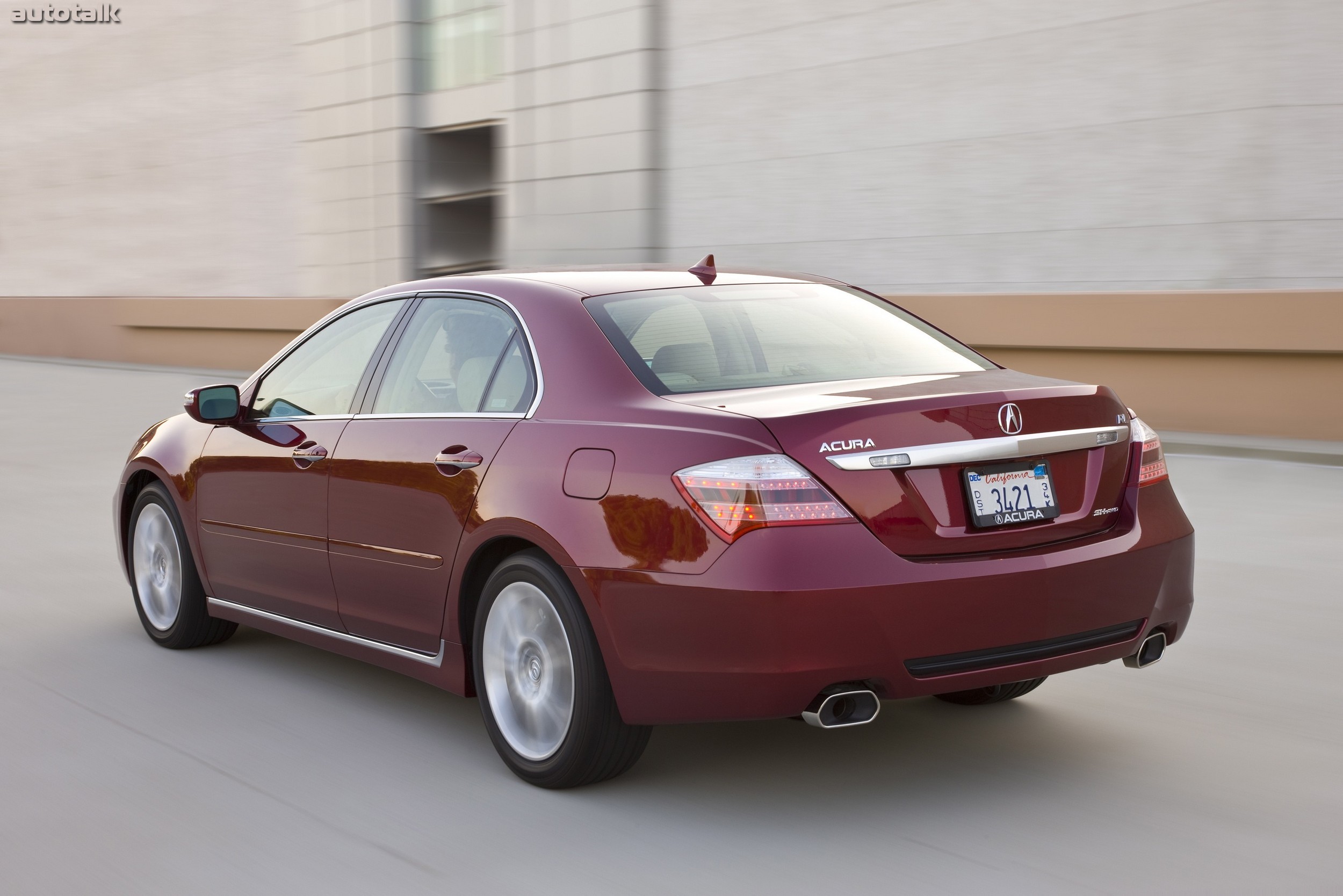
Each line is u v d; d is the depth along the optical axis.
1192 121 13.50
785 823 3.62
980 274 15.70
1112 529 3.81
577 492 3.71
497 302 4.36
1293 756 4.13
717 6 18.64
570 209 21.22
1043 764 4.07
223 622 5.57
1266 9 12.79
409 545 4.27
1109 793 3.82
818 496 3.36
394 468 4.34
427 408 4.40
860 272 17.09
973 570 3.45
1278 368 11.97
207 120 30.78
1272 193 12.91
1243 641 5.51
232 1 29.70
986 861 3.35
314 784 3.99
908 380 3.86
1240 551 7.34
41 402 18.78
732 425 3.48
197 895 3.22
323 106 27.31
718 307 4.27
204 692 4.98
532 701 3.91
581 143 20.88
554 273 4.54
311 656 5.52
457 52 24.45
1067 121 14.62
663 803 3.78
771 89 17.98
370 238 26.38
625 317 4.10
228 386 5.14
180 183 31.89
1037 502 3.66
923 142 16.16
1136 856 3.38
